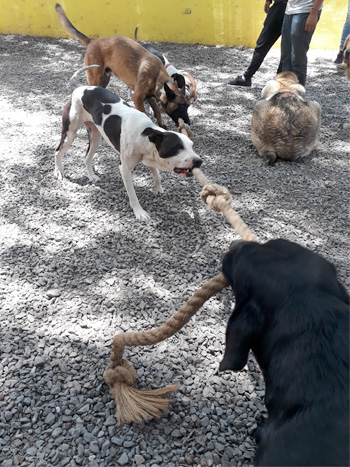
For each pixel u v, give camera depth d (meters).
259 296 1.38
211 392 2.66
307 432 1.17
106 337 3.01
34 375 2.75
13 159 5.41
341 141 6.11
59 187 4.84
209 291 2.07
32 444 2.38
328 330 1.27
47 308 3.26
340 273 3.59
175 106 6.07
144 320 3.15
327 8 10.50
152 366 2.80
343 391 1.19
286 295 1.33
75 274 3.59
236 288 1.47
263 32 7.62
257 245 1.52
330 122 6.70
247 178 5.09
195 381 2.73
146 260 3.75
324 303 1.30
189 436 2.40
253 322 1.38
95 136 4.73
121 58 6.21
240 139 6.16
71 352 2.90
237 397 2.63
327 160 5.59
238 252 1.51
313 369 1.24
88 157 4.88
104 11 11.42
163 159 3.88
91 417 2.50
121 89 7.98
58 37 11.86
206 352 2.91
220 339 3.00
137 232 4.10
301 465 1.13
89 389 2.66
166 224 4.22
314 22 6.25
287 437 1.20
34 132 6.18
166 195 4.70
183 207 4.50
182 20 11.34
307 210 4.48
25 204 4.52
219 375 2.76
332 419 1.16
